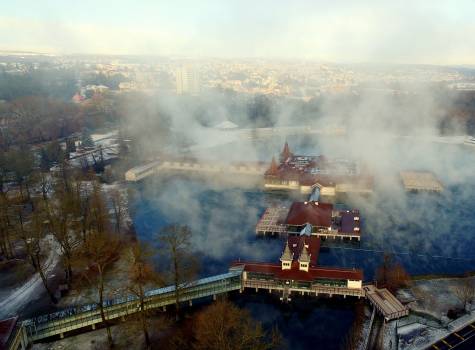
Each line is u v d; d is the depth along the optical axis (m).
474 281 143.75
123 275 148.25
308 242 161.75
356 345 113.25
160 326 123.00
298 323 125.50
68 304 131.25
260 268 142.38
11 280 145.88
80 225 175.75
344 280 135.50
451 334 115.25
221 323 106.25
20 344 110.69
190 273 147.75
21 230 160.12
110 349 112.88
